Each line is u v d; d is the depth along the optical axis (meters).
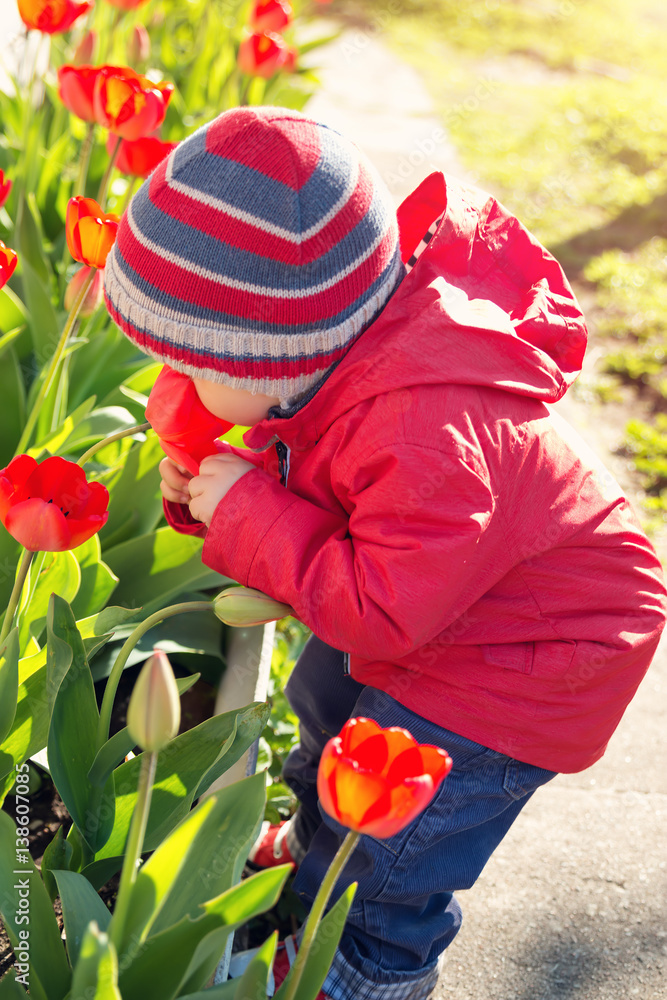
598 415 3.67
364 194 1.12
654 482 3.30
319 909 0.92
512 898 1.85
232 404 1.20
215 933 0.91
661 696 2.49
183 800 1.29
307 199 1.06
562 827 2.05
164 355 1.11
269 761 1.86
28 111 2.49
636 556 1.33
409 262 1.41
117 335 2.18
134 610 1.29
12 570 1.55
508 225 1.39
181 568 1.77
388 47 8.88
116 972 0.92
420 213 1.38
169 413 1.23
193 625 1.84
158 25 3.88
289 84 4.99
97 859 1.29
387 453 1.12
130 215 1.11
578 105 7.75
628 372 3.96
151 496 1.84
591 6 12.23
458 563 1.12
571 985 1.70
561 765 1.34
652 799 2.17
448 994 1.65
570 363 1.36
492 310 1.24
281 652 2.14
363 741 0.86
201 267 1.06
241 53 3.06
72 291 1.62
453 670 1.27
